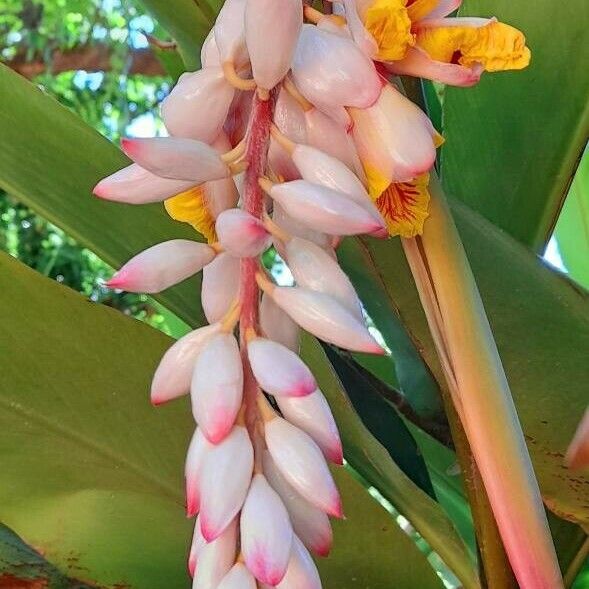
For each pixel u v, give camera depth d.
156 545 0.42
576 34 0.47
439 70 0.31
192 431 0.42
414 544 0.43
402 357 0.53
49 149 0.43
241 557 0.28
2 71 0.43
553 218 0.50
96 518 0.42
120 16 1.50
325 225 0.28
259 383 0.28
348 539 0.43
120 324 0.41
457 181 0.51
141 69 1.53
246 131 0.30
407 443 0.54
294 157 0.29
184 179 0.29
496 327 0.42
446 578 0.84
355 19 0.30
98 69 1.57
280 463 0.28
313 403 0.29
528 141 0.49
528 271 0.42
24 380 0.41
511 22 0.48
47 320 0.41
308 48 0.30
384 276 0.42
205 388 0.28
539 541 0.32
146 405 0.42
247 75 0.30
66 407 0.41
